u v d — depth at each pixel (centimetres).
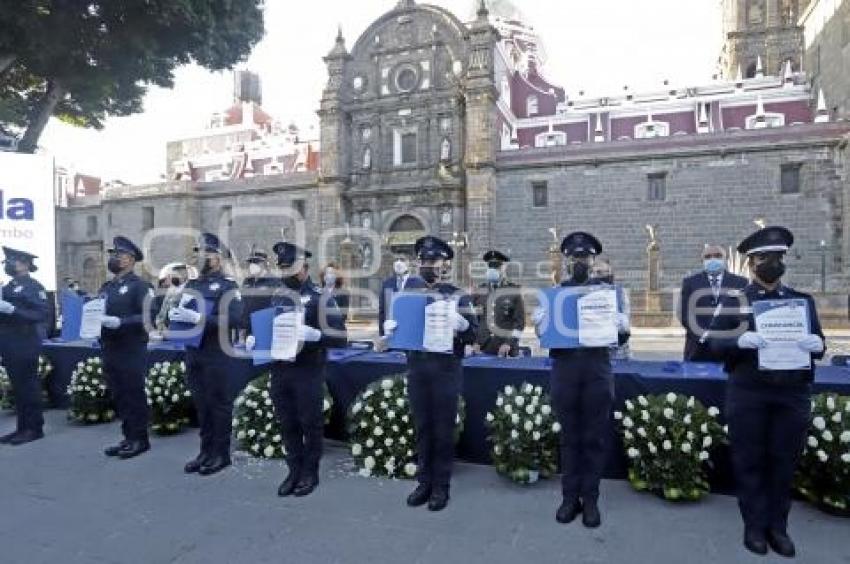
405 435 554
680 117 3922
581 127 4066
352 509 473
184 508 477
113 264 638
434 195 3569
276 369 521
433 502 470
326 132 3791
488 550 399
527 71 4781
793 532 421
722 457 496
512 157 3425
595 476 447
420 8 3694
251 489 521
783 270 409
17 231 1038
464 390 591
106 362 628
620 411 525
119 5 1188
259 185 3978
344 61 3831
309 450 521
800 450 398
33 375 692
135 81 1450
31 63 1296
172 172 5347
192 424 745
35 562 387
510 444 523
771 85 3938
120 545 411
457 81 3531
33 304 684
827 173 2878
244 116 6056
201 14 1255
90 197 4569
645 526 435
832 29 3481
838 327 2450
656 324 2666
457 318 474
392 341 487
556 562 381
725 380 493
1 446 661
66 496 505
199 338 565
